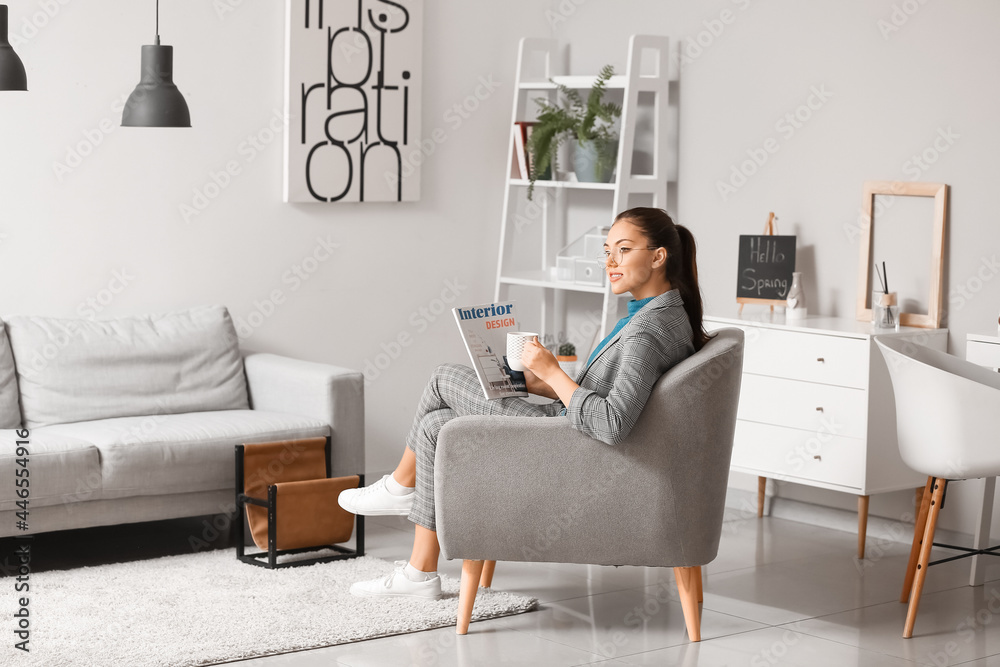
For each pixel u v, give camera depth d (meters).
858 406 4.08
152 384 4.32
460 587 3.52
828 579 3.92
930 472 3.40
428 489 3.46
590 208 5.59
